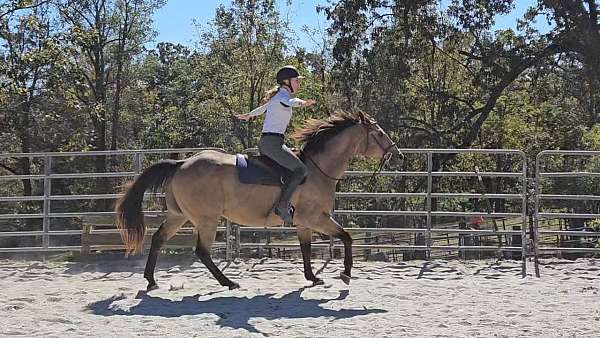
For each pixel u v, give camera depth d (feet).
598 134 111.34
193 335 23.34
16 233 43.52
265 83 127.95
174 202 31.48
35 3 96.27
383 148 32.55
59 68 95.86
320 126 32.22
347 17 109.09
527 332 23.79
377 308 27.91
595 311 27.30
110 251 46.06
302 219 31.63
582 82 120.57
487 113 109.91
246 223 31.48
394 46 110.22
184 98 157.07
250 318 26.02
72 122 126.62
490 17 107.86
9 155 43.50
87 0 140.87
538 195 40.57
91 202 117.80
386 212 41.32
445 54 116.26
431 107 118.32
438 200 113.60
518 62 107.34
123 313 27.17
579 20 102.17
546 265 39.45
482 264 39.65
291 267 39.32
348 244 32.73
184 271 38.58
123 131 158.51
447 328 24.40
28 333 23.67
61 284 34.88
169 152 42.06
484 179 115.55
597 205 80.18
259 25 124.98
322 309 27.76
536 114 130.62
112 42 148.77
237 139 133.28
